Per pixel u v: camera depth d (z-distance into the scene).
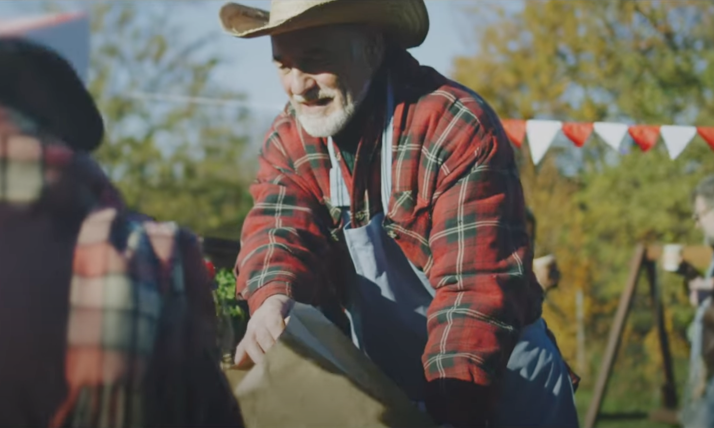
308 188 2.48
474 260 2.20
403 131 2.37
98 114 1.51
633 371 8.20
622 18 10.55
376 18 2.35
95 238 1.41
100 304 1.38
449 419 2.08
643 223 9.50
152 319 1.41
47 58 1.44
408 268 2.43
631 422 6.15
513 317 2.19
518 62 11.11
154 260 1.46
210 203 8.59
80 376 1.36
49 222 1.39
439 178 2.31
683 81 10.30
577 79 10.88
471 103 2.36
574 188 9.66
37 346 1.35
